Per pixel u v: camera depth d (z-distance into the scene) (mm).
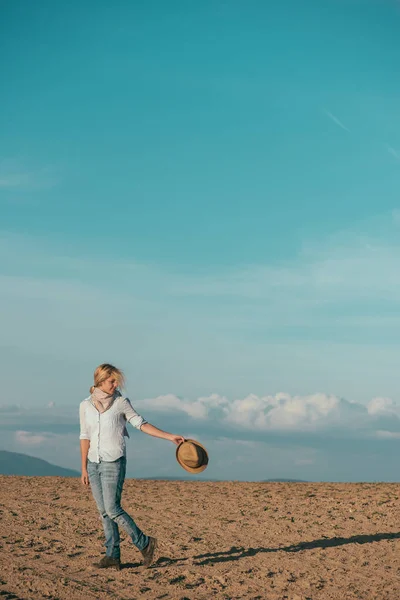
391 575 7422
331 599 6453
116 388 7582
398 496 14062
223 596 6504
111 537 7660
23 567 7672
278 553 8602
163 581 7086
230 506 13156
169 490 16500
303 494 15164
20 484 18266
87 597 6441
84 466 7574
